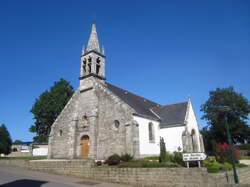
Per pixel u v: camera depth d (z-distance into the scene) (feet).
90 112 92.68
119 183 50.26
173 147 93.20
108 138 83.97
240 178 51.67
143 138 84.38
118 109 84.69
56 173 63.05
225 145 67.10
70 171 59.93
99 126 88.53
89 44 107.14
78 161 58.95
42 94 143.33
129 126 78.79
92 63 99.81
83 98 98.12
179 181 43.62
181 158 56.13
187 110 102.68
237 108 149.38
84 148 90.53
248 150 146.00
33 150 167.32
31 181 49.96
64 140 97.60
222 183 41.70
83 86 100.17
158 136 95.86
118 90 107.76
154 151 88.58
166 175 45.27
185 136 91.20
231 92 156.87
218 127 150.82
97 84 95.04
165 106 115.44
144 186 47.11
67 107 103.19
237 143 160.86
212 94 160.66
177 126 95.04
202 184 41.22
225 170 48.34
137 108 95.45
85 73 102.94
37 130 140.05
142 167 51.29
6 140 153.28
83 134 91.71
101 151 84.33
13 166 81.61
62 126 101.35
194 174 42.42
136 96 121.39
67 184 47.44
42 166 68.03
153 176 46.60
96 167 55.62
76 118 96.07
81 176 57.11
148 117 90.27
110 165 60.85
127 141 77.61
